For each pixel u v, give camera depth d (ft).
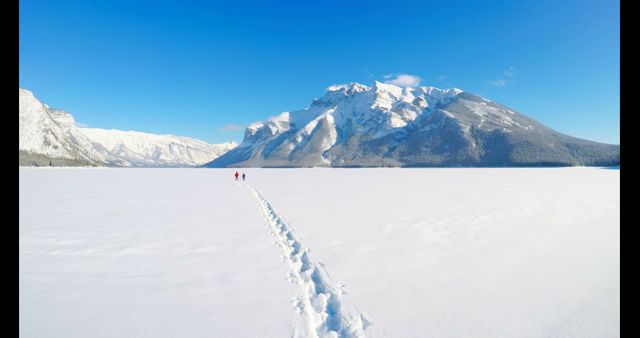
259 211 62.13
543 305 21.01
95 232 43.14
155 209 64.34
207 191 103.30
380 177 185.57
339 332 18.52
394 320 19.31
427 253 32.83
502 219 50.98
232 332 18.08
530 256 31.35
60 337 17.29
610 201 71.05
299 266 30.25
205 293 23.38
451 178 169.07
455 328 18.37
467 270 27.73
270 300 22.33
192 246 36.35
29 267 28.55
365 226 46.32
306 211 60.08
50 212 59.67
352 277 26.35
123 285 24.68
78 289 23.79
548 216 53.26
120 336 17.52
